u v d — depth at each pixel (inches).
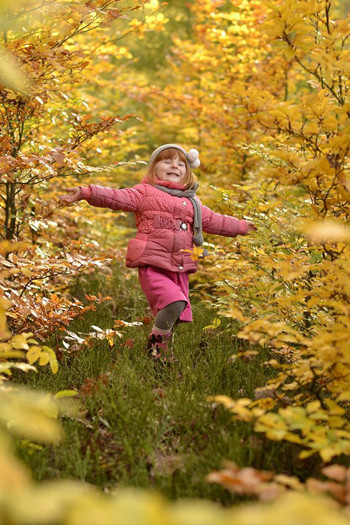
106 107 318.3
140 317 156.7
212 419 90.7
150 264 126.1
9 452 72.7
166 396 100.0
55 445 78.5
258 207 121.0
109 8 117.4
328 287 81.5
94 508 31.2
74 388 105.9
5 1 49.4
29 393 54.4
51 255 124.9
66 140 135.5
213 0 244.8
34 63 109.7
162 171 137.0
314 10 85.3
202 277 205.9
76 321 155.9
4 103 119.6
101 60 237.3
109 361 120.6
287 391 100.3
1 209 144.7
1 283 104.0
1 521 31.8
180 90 279.4
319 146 82.8
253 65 242.2
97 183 213.5
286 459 78.5
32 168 119.0
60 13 109.5
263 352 121.9
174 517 32.1
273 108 93.1
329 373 78.2
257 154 135.0
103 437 86.1
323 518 33.1
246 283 121.6
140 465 75.1
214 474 49.4
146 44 433.1
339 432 63.1
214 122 253.3
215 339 135.7
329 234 66.6
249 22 232.5
